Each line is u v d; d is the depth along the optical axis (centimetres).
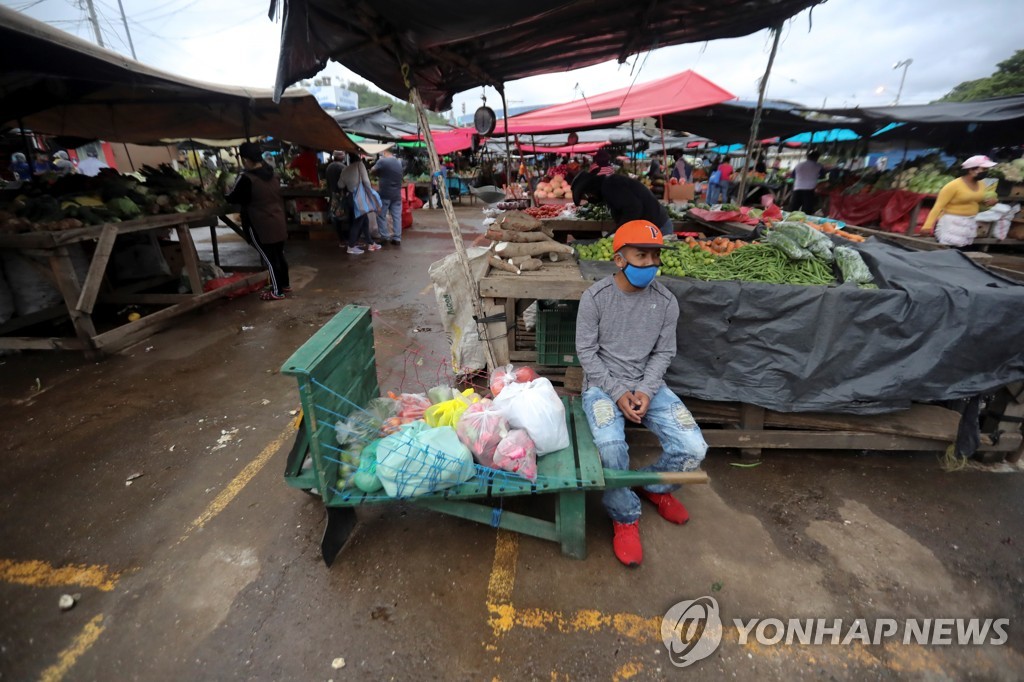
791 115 844
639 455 314
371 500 222
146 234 668
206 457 317
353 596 218
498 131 1021
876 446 303
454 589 221
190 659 192
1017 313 261
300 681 183
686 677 184
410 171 2183
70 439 336
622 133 1314
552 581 224
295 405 381
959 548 243
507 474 220
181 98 620
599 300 252
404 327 550
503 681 183
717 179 1482
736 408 311
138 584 225
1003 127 892
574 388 352
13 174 955
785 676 185
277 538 250
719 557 238
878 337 275
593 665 189
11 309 501
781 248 321
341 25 295
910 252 342
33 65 424
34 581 227
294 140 896
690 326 290
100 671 188
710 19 404
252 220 620
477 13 259
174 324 563
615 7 361
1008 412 291
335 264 873
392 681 183
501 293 326
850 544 245
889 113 830
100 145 1534
